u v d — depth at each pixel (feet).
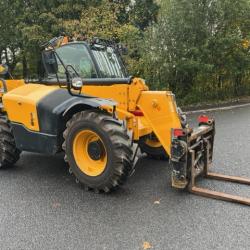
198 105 48.57
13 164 19.79
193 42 45.60
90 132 15.83
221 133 28.76
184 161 15.28
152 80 45.39
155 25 45.62
